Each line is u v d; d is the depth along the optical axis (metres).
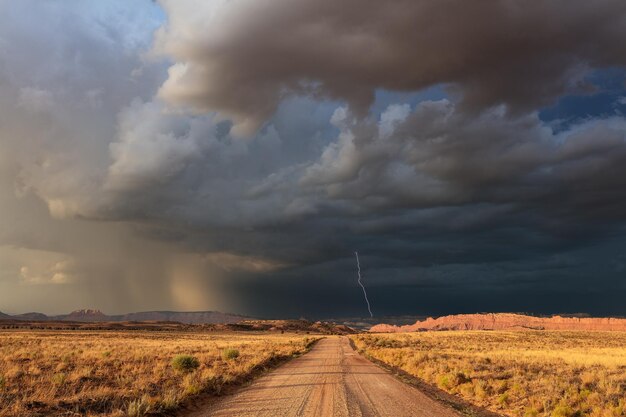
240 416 13.39
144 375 21.75
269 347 55.22
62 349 43.09
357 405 15.34
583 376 22.28
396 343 67.88
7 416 11.91
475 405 16.33
